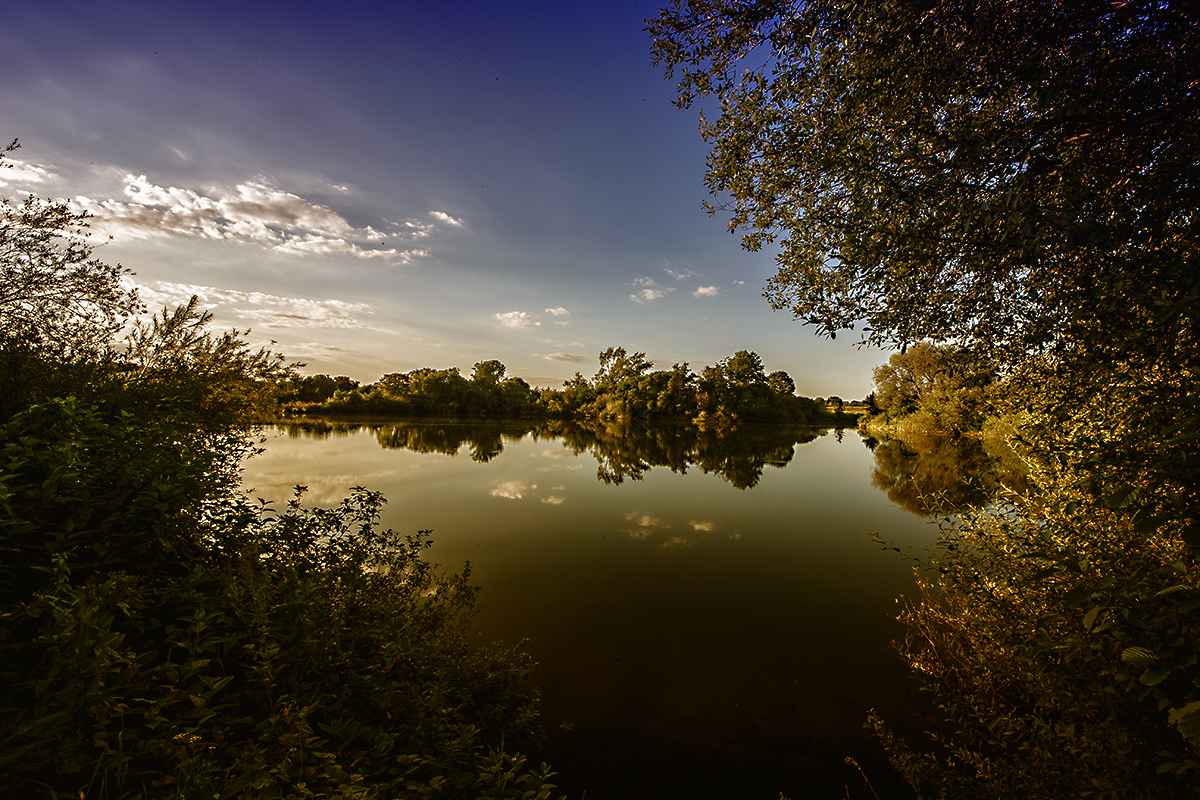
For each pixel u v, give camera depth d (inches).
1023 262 125.3
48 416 106.5
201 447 143.9
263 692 88.8
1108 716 81.4
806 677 183.8
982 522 133.6
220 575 103.1
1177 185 103.9
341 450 823.1
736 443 1216.8
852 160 146.6
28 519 88.5
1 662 65.9
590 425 1971.0
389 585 138.3
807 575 291.0
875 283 159.8
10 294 202.5
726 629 221.6
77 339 219.1
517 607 241.9
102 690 59.7
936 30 124.3
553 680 181.8
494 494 503.2
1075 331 115.3
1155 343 98.0
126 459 106.6
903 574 292.0
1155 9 101.2
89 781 60.3
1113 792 74.2
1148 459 85.4
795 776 137.9
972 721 141.6
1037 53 116.1
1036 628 94.5
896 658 196.1
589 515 427.5
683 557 320.8
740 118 177.6
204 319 275.1
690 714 163.2
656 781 136.0
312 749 71.7
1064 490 112.6
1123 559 90.8
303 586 105.5
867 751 146.9
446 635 140.4
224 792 55.5
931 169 134.0
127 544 101.7
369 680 100.3
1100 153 117.9
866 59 137.9
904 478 631.8
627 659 196.2
